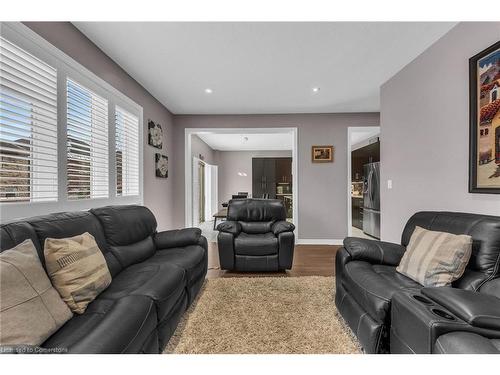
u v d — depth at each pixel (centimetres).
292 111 457
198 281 228
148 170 361
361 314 155
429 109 241
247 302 222
